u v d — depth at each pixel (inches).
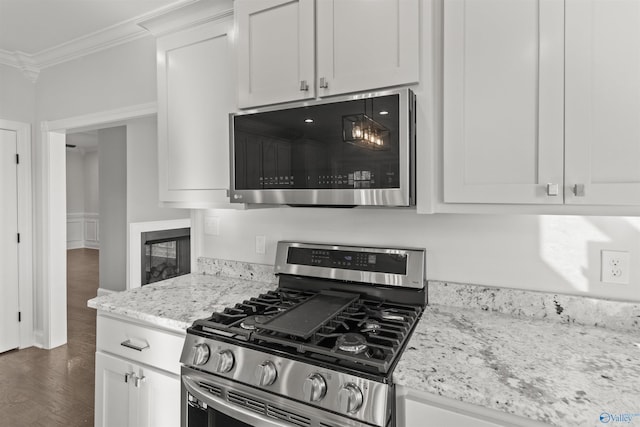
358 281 63.4
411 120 46.8
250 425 44.8
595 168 40.1
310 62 53.8
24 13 87.3
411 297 60.0
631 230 49.7
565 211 42.1
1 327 116.3
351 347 41.5
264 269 76.6
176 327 53.3
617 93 39.0
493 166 45.1
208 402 47.8
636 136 38.4
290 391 41.5
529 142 43.1
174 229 177.9
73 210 348.5
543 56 42.1
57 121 114.7
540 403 31.7
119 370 59.9
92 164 349.7
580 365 38.7
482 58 45.3
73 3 82.7
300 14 54.4
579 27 40.3
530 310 54.4
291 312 53.1
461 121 46.6
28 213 120.8
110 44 99.4
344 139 49.3
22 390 96.6
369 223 66.2
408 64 47.7
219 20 65.4
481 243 58.1
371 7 49.9
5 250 116.2
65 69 111.1
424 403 36.9
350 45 51.2
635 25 38.2
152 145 171.0
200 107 67.8
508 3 43.9
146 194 168.4
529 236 55.2
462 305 58.7
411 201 47.5
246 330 47.9
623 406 31.0
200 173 68.2
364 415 37.3
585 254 52.1
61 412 87.1
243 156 57.7
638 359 40.1
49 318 121.0
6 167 115.3
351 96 48.7
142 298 65.2
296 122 52.9
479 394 33.4
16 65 115.6
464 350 42.5
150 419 55.9
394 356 40.0
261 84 58.2
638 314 48.5
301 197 52.7
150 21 70.2
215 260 83.1
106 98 101.8
